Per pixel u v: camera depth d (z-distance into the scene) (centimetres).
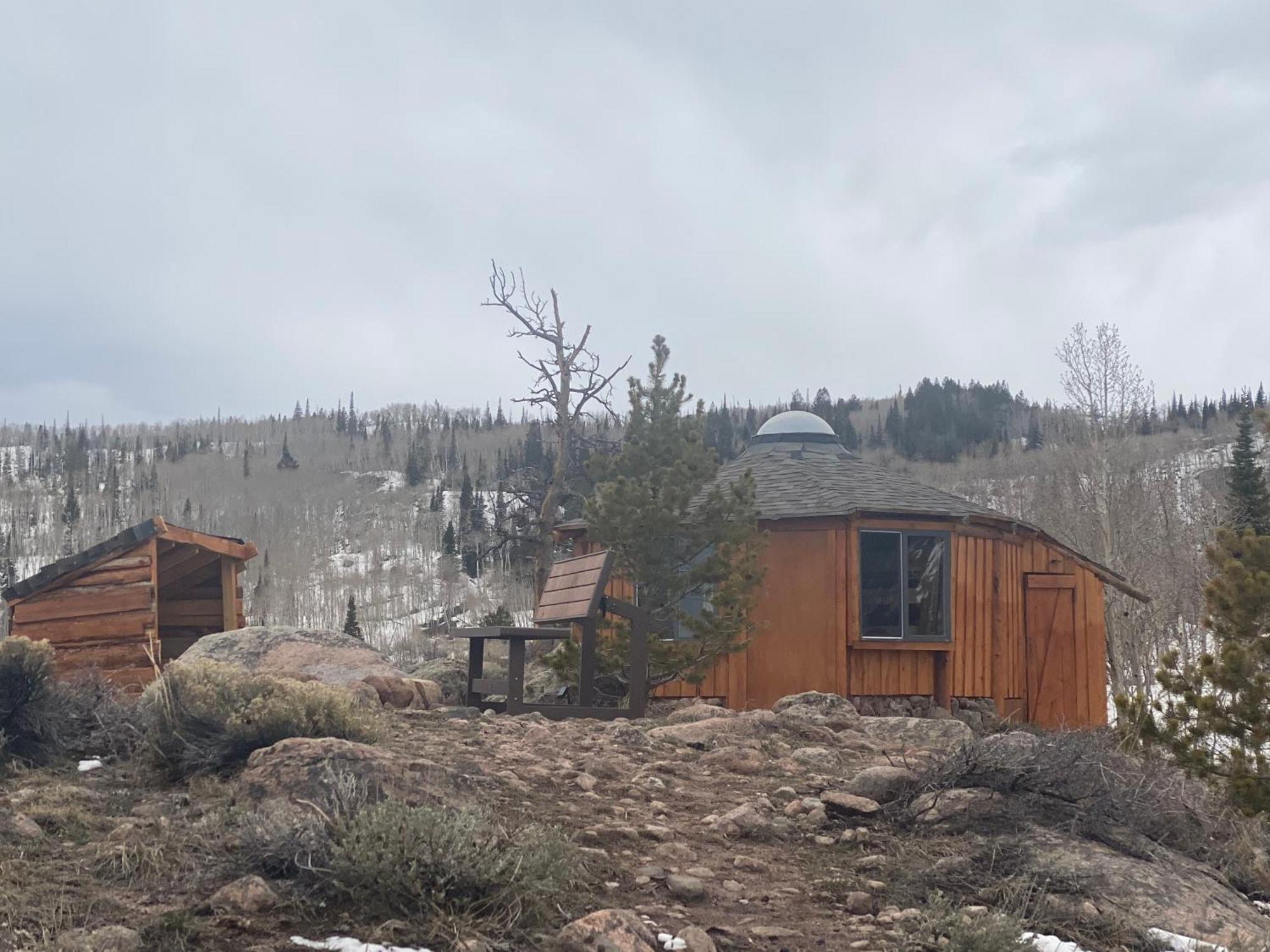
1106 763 707
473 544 9712
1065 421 4397
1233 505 3656
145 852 479
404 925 430
